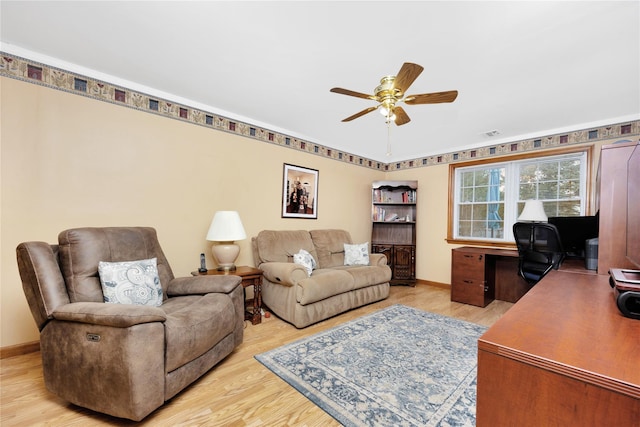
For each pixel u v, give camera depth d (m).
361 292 3.42
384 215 5.00
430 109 2.92
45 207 2.17
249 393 1.71
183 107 2.88
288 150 3.87
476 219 4.31
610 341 0.73
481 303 3.53
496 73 2.21
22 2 1.60
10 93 2.04
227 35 1.86
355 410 1.56
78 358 1.44
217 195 3.15
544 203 3.69
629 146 1.53
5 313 2.05
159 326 1.49
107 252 1.93
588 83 2.34
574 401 0.60
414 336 2.55
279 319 3.01
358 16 1.64
